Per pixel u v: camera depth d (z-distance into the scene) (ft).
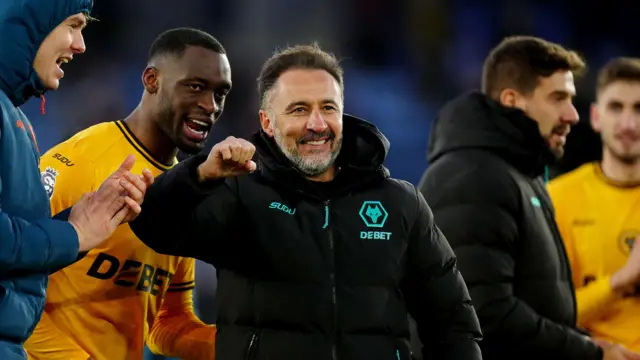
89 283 41.47
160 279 43.93
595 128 60.49
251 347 33.96
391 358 34.47
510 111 46.34
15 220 30.14
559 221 58.44
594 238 57.21
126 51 121.70
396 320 34.96
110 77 118.83
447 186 45.09
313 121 35.04
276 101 35.70
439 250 36.68
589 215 57.77
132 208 32.48
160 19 124.67
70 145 42.50
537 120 48.44
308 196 35.04
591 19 135.13
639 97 56.95
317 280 34.19
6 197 31.14
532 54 48.21
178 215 33.35
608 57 135.23
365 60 132.36
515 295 44.86
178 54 43.06
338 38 131.85
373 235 35.12
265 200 34.88
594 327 54.80
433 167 46.83
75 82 116.88
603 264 56.75
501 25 134.41
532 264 44.91
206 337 45.01
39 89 33.14
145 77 43.62
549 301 45.03
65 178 41.37
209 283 84.02
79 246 31.71
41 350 40.73
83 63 118.62
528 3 134.72
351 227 35.04
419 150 127.34
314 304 33.96
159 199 32.99
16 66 32.01
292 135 35.24
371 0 132.77
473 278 43.37
